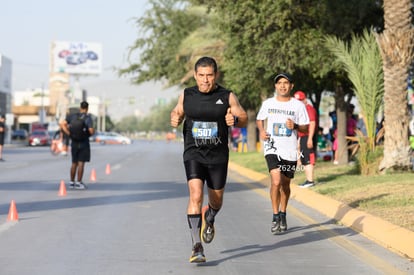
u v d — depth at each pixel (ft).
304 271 28.50
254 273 28.04
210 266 29.37
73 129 64.49
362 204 45.42
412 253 31.45
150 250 32.99
